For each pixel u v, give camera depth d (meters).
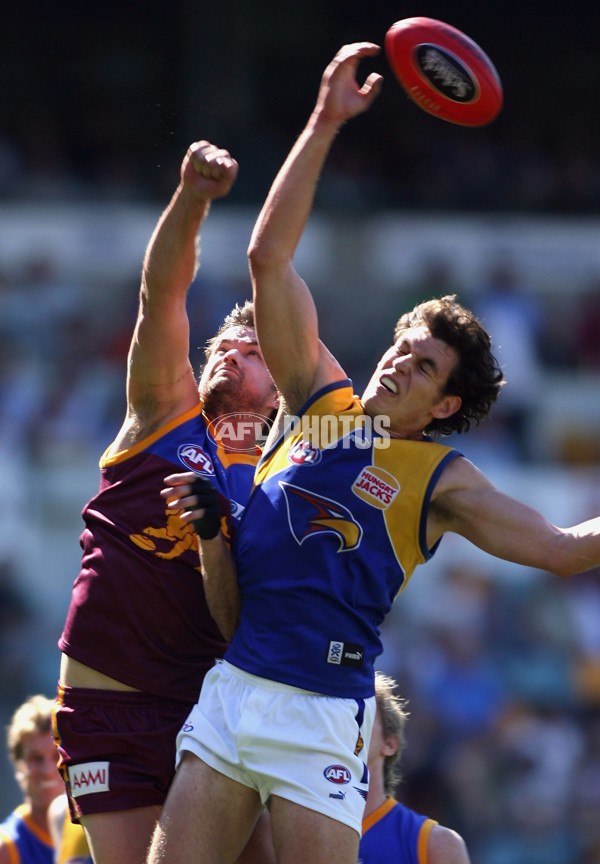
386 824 14.57
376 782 14.66
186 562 12.79
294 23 65.31
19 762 18.45
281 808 11.26
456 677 38.41
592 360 50.78
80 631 12.91
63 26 64.56
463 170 61.28
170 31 64.56
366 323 51.44
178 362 12.89
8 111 62.84
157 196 54.09
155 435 13.03
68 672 13.04
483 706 38.19
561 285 53.59
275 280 11.92
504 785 37.31
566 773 37.94
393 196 55.81
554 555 11.48
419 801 36.53
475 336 12.14
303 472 11.77
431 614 39.44
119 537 12.91
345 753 11.44
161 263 12.30
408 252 53.56
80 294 50.66
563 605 40.28
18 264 50.91
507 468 44.94
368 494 11.64
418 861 14.37
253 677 11.50
